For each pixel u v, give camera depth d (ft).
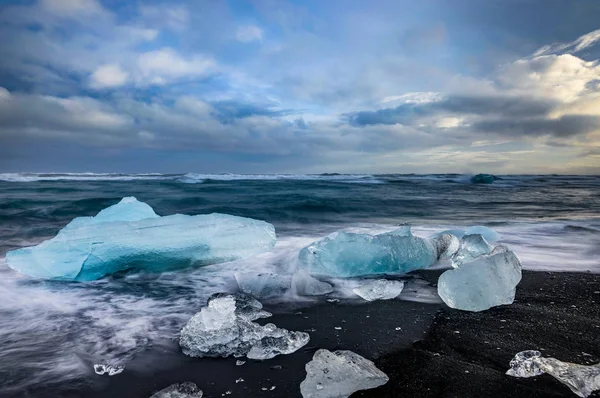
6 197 30.91
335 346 6.55
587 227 19.62
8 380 5.49
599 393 4.88
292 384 5.36
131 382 5.47
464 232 15.79
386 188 56.24
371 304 8.73
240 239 13.03
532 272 11.28
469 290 8.34
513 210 29.48
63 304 8.76
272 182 63.46
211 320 6.89
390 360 5.99
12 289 9.87
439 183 73.10
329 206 30.32
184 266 11.89
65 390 5.26
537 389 5.04
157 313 8.21
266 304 8.73
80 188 42.83
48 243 11.54
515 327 7.26
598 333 6.97
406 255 11.69
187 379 5.53
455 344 6.56
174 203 31.01
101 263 10.75
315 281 9.96
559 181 91.15
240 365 5.91
